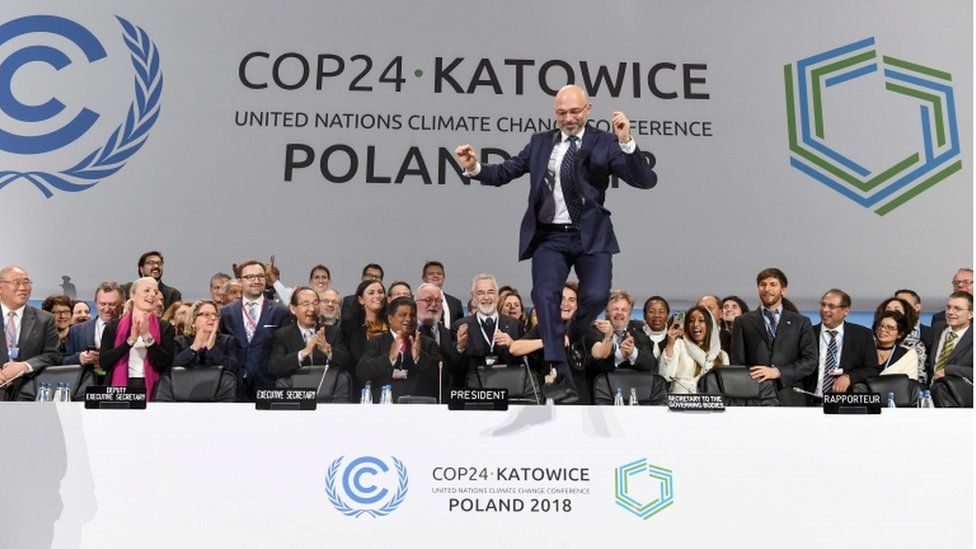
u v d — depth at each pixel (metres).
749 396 4.66
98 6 5.38
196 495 3.38
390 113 5.38
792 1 5.53
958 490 3.44
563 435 3.49
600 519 3.44
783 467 3.46
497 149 5.38
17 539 3.34
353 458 3.44
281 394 3.58
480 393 3.58
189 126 5.29
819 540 3.41
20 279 4.92
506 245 5.28
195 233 5.19
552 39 5.50
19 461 3.38
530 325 4.90
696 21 5.51
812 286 5.25
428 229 5.27
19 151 5.20
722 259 5.27
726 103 5.43
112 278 5.11
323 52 5.43
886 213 5.34
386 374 4.60
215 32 5.41
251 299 4.93
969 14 5.52
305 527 3.39
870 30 5.52
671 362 4.85
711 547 3.42
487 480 3.45
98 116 5.27
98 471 3.38
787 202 5.34
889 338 5.04
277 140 5.31
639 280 5.23
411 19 5.49
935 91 5.46
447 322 5.14
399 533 3.41
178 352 4.79
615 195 5.30
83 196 5.18
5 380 4.68
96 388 3.48
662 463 3.46
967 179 5.38
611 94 5.41
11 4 5.36
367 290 4.82
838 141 5.41
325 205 5.26
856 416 3.49
